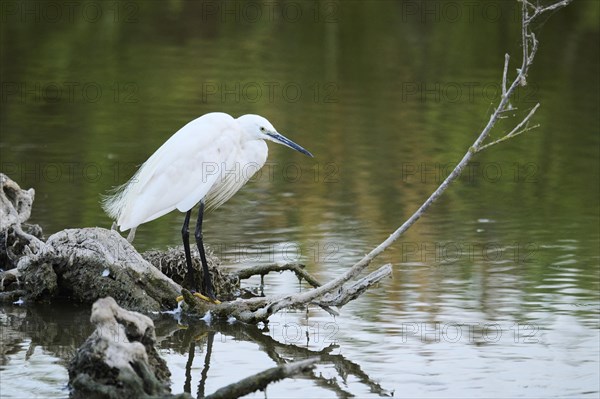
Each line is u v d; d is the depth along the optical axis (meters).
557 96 24.39
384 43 30.11
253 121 11.43
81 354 7.97
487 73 26.48
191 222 14.42
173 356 9.23
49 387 8.11
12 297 10.84
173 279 11.36
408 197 16.17
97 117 21.39
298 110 22.70
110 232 10.90
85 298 10.73
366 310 10.69
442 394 8.29
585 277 11.83
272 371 7.55
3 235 11.73
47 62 26.77
